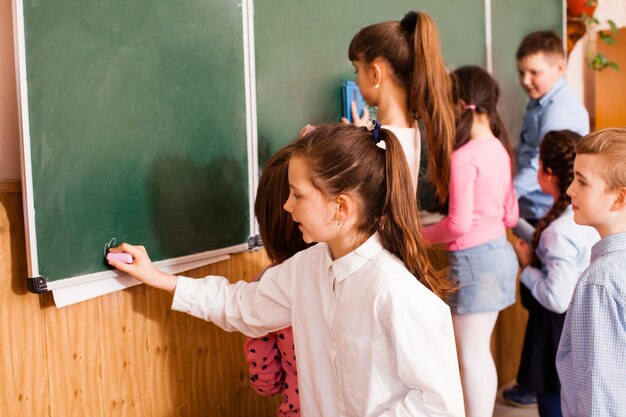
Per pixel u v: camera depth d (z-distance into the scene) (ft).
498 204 7.04
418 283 4.11
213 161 5.69
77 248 4.54
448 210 6.98
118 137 4.80
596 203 4.57
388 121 6.16
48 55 4.28
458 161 6.70
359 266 4.20
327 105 6.98
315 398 4.57
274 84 6.32
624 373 4.27
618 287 4.31
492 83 7.34
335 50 7.03
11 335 4.36
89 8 4.54
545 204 9.82
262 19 6.14
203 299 4.89
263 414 6.73
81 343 4.83
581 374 4.42
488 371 7.05
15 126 4.41
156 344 5.45
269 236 5.03
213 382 6.07
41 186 4.27
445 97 6.20
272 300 4.73
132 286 5.21
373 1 7.47
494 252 7.00
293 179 4.14
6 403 4.35
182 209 5.40
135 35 4.89
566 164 7.17
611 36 12.43
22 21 4.11
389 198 4.23
